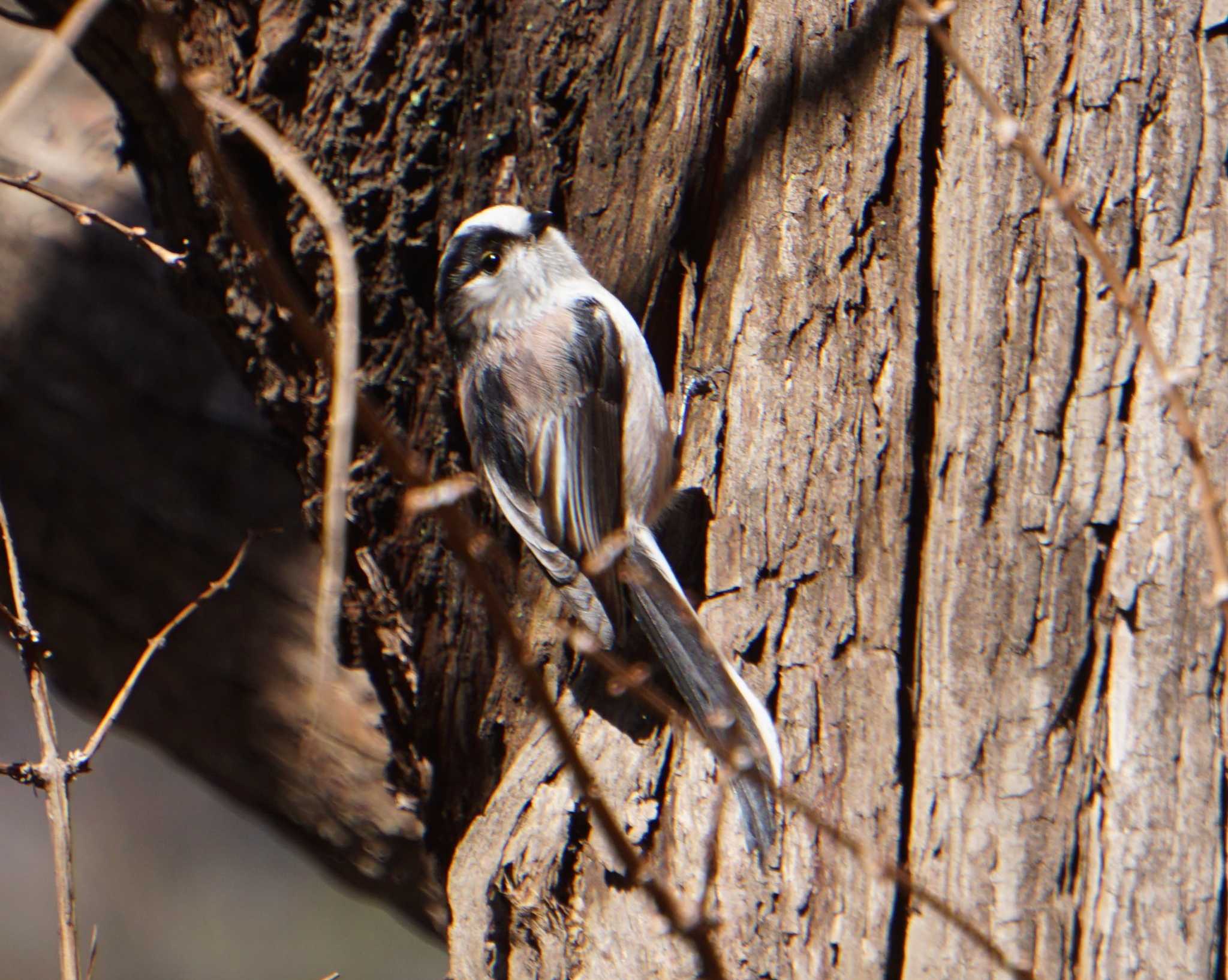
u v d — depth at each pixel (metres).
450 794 8.98
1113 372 6.18
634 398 7.63
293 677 11.08
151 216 9.80
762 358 7.09
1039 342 6.35
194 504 11.02
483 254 8.24
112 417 11.05
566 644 7.82
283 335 8.82
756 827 6.17
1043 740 5.84
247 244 3.54
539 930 6.63
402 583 8.78
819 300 6.96
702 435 7.32
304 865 20.70
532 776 7.11
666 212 7.74
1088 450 6.14
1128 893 5.53
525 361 8.27
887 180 6.94
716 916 6.09
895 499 6.49
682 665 6.70
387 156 8.32
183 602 11.08
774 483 6.82
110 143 11.63
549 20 7.97
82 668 11.55
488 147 8.28
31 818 21.72
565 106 8.08
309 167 8.36
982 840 5.78
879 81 7.02
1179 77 6.44
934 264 6.73
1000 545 6.16
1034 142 6.59
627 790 6.66
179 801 21.03
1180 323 6.14
